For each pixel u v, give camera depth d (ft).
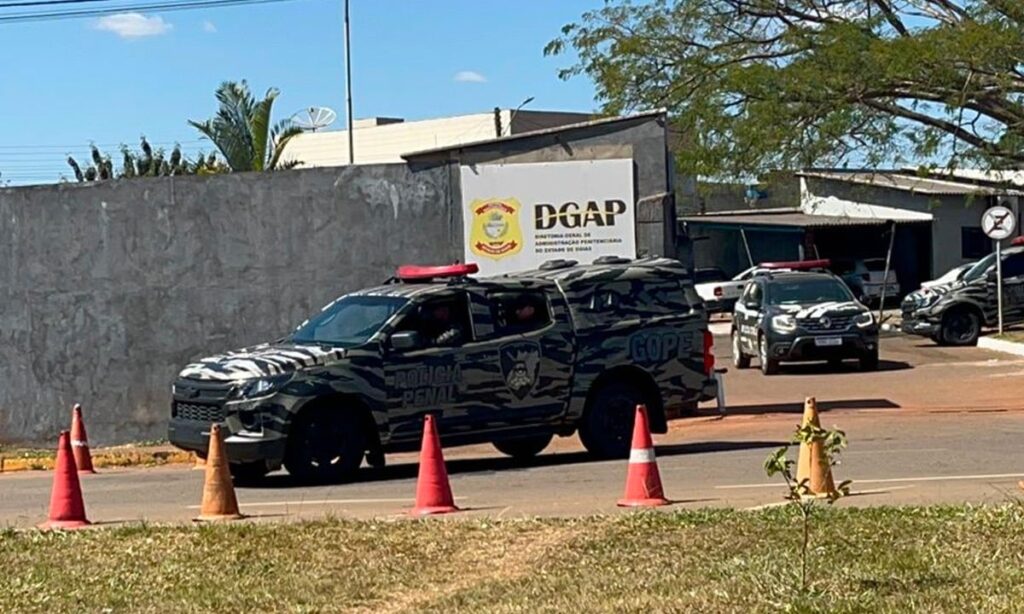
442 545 30.55
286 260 63.41
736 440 56.03
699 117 89.04
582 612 23.70
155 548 31.24
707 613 22.99
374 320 46.03
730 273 174.50
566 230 63.31
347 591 26.76
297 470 44.16
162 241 63.62
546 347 47.42
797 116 84.89
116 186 63.72
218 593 26.86
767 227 161.58
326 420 44.47
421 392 45.50
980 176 138.72
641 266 50.06
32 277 64.18
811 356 86.79
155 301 63.72
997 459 45.42
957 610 22.36
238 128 136.36
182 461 57.36
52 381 64.13
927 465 44.27
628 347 48.65
